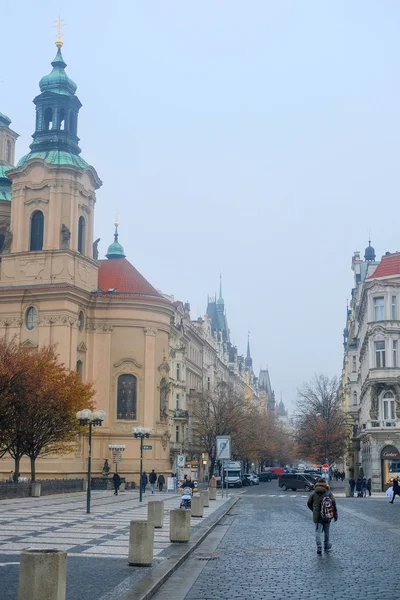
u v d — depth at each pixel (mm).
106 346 81062
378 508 47719
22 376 57531
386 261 79250
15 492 53562
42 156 79250
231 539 26828
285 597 14688
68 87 82375
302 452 122875
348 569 18656
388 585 16094
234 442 109125
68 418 60938
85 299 79438
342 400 151250
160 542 24422
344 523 34312
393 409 75625
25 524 30969
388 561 20219
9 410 57375
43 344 75062
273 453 168375
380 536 27656
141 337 82250
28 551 11672
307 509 47312
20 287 75938
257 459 146375
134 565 18688
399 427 74125
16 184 79188
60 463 73125
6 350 60781
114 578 16719
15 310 76688
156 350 83125
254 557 21375
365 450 87375
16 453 59500
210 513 40406
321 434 114812
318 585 16125
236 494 75750
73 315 76938
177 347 107438
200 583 16781
